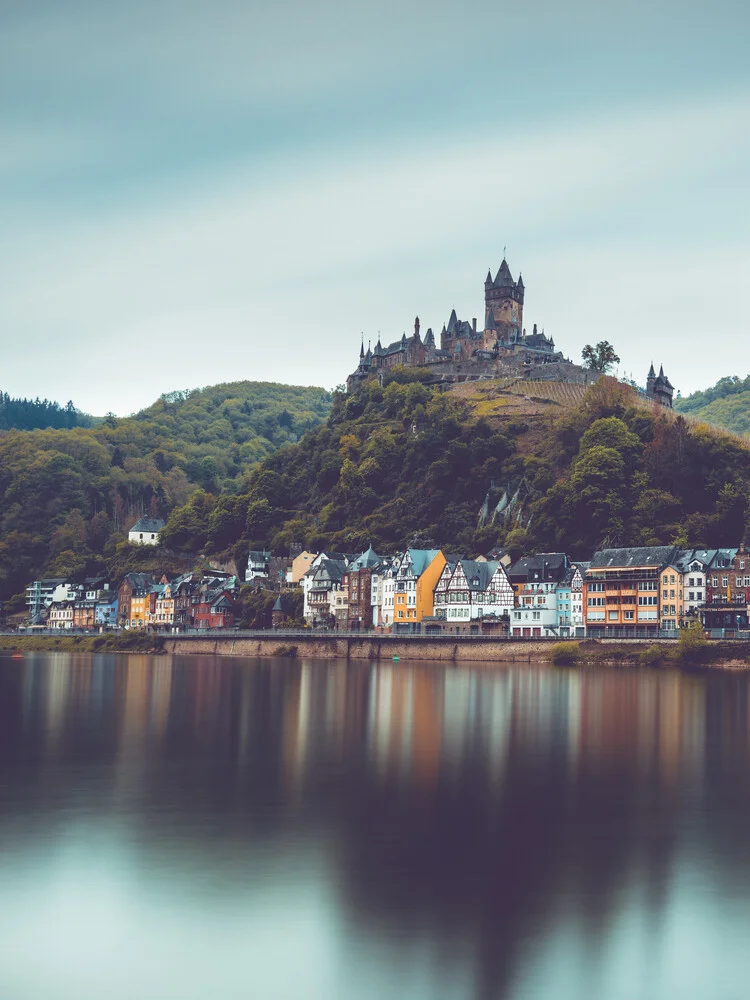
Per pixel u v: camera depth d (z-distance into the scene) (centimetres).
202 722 10394
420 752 8681
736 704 11725
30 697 12650
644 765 8162
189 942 4769
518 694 12800
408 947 4734
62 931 4844
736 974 4519
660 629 18562
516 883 5416
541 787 7375
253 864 5653
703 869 5650
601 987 4409
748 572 18162
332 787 7325
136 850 5856
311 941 4738
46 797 6994
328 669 17350
